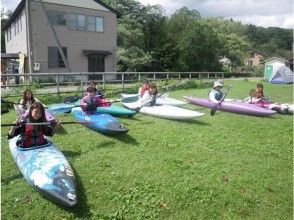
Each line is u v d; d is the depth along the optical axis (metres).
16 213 5.04
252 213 5.22
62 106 11.92
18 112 9.84
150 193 5.66
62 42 26.20
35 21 24.86
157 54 40.12
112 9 28.25
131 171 6.51
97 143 8.16
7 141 8.27
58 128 9.44
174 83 20.31
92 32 27.56
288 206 5.43
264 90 22.03
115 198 5.49
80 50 27.12
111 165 6.79
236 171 6.66
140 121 10.56
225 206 5.39
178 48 42.38
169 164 6.91
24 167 5.87
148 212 5.14
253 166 6.95
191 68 43.94
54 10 25.58
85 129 9.40
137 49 36.38
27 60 24.91
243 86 24.45
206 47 43.88
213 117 11.52
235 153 7.71
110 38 28.55
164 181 6.12
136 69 36.59
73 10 26.41
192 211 5.21
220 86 13.05
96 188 5.80
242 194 5.75
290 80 28.88
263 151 7.89
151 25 42.03
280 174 6.59
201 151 7.77
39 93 14.75
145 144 8.16
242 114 12.18
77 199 5.30
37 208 5.17
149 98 11.85
